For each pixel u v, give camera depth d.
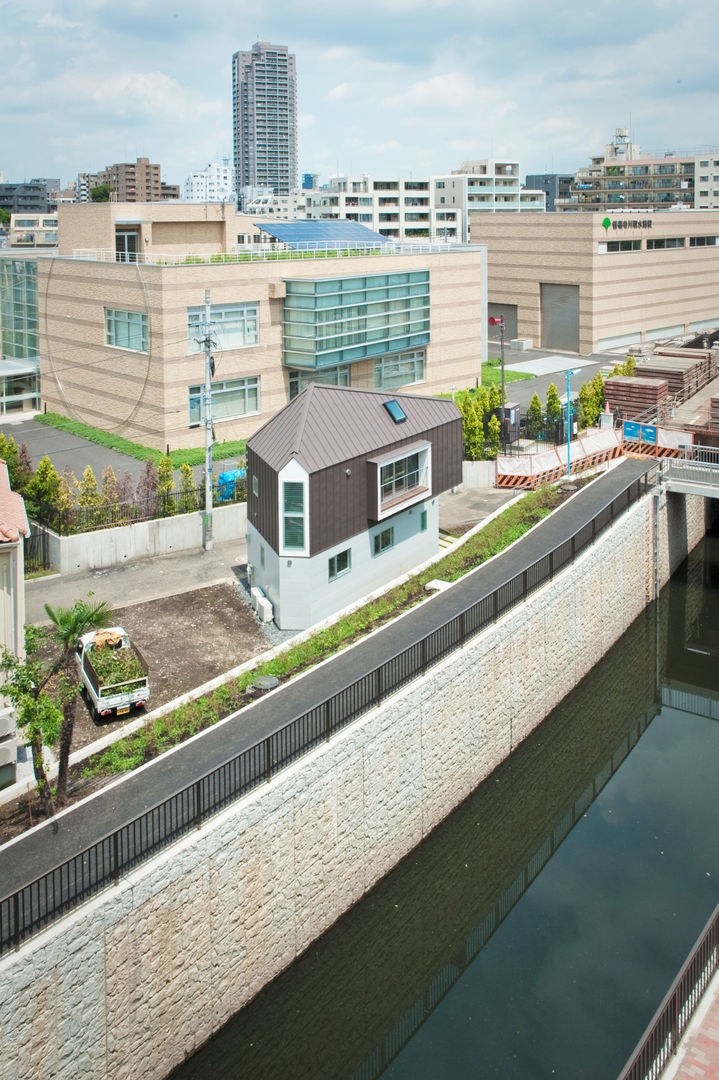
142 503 36.38
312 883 22.16
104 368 52.16
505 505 40.31
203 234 58.75
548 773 30.73
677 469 43.03
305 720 22.61
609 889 25.09
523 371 70.62
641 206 146.00
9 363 59.78
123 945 17.67
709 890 24.91
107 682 24.27
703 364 58.03
